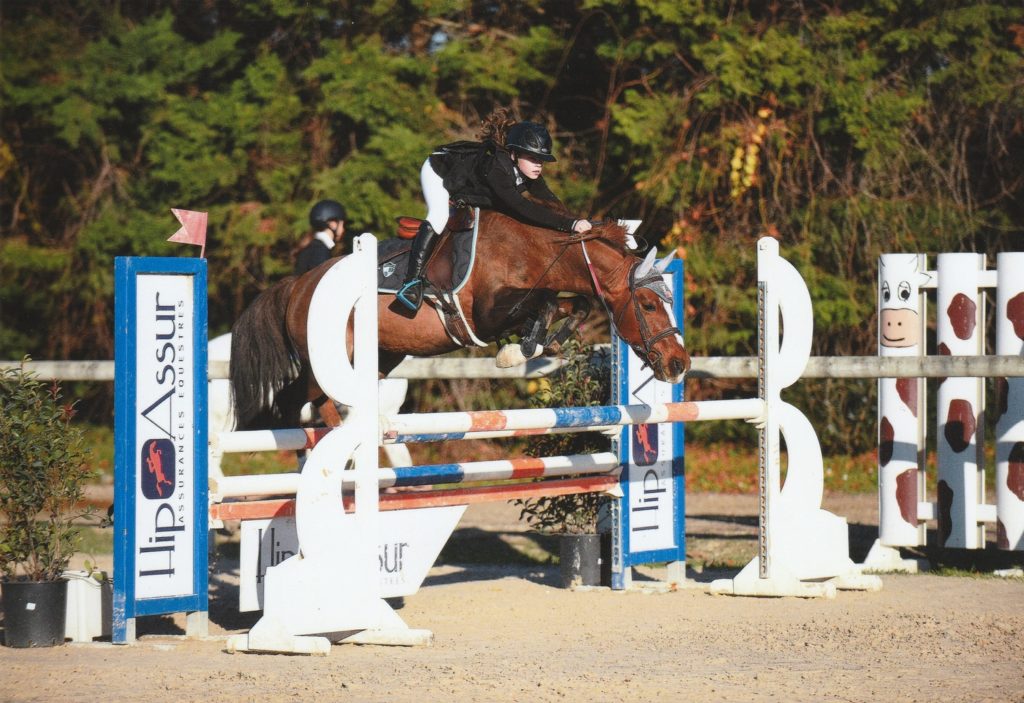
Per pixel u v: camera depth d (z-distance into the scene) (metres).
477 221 8.69
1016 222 21.92
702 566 11.66
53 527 8.05
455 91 22.92
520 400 23.30
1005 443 10.57
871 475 19.47
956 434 10.82
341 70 21.84
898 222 21.09
